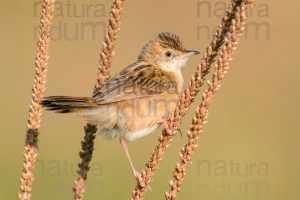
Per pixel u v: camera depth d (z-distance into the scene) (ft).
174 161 53.36
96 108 27.27
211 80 22.13
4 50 73.00
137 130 29.32
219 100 65.05
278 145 58.54
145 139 55.77
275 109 64.49
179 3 76.13
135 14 75.77
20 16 78.33
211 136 59.16
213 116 62.28
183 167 22.65
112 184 50.39
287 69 71.51
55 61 67.36
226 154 56.18
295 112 63.82
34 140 24.47
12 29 76.48
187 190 50.03
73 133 56.49
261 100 65.51
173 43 32.71
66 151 53.98
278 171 54.29
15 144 57.21
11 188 49.98
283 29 76.23
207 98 22.22
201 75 22.80
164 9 76.54
